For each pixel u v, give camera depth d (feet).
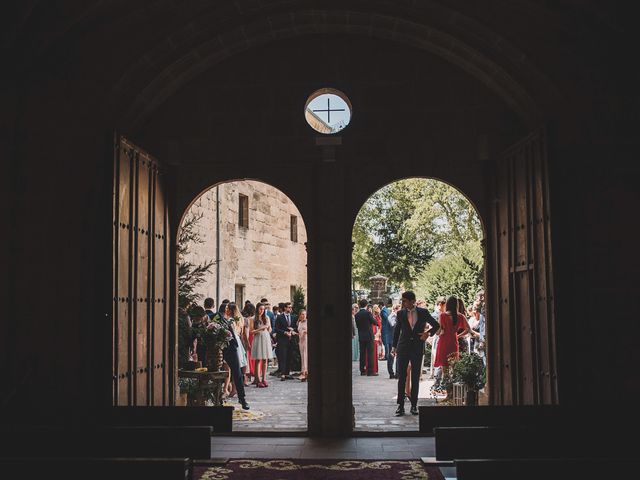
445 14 31.45
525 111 33.32
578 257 28.68
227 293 68.90
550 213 28.32
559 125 29.78
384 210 109.40
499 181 34.12
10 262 29.63
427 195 81.25
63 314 29.43
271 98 35.12
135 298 31.12
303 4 32.40
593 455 19.11
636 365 28.30
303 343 57.72
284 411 40.50
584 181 29.17
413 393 38.99
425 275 65.87
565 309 28.07
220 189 67.41
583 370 28.17
